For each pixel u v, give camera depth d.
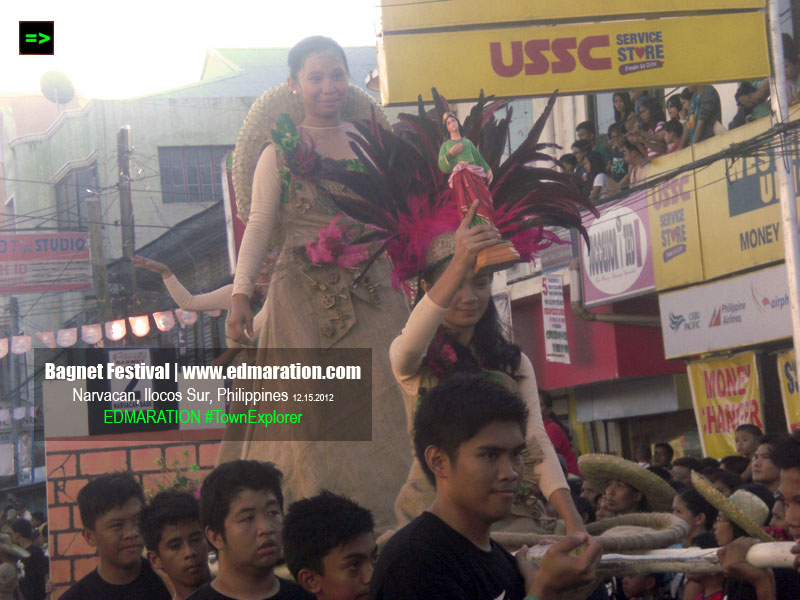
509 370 3.52
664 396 16.31
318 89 4.98
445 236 3.56
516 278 18.75
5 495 27.80
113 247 29.19
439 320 3.25
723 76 10.20
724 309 12.60
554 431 7.28
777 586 3.42
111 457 8.12
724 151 10.63
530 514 3.41
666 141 13.75
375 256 3.77
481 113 3.69
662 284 13.69
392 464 4.61
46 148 32.28
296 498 4.59
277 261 4.96
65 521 7.99
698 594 4.17
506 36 10.23
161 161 29.73
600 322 16.31
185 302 6.36
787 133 9.98
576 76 10.19
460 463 2.33
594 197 14.77
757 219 11.88
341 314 4.78
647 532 2.98
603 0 10.21
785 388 11.65
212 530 3.48
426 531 2.35
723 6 10.22
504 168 3.68
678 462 7.55
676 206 13.30
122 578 4.49
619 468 4.31
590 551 2.25
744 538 2.58
